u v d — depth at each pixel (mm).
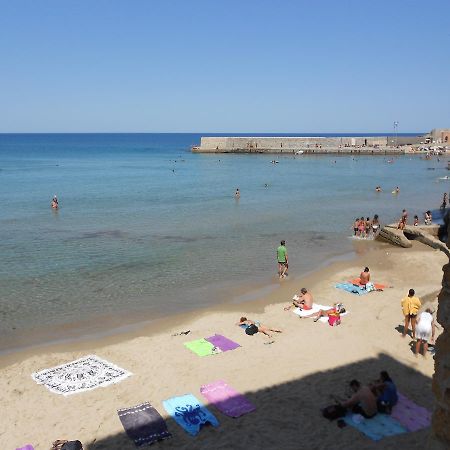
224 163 97062
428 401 10016
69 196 47812
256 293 18109
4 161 106250
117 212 37969
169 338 13750
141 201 44562
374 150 111812
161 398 10336
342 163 94000
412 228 27516
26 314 15945
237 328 14430
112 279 19859
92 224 32562
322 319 14914
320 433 9000
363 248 25734
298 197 47969
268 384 10844
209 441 8812
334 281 19391
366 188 56062
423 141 130875
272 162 95625
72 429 9273
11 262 22344
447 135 128875
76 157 123625
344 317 15117
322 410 9711
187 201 44719
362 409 9375
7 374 11672
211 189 54656
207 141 132625
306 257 23734
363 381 10891
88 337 14086
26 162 103312
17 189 53844
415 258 23047
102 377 11344
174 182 62375
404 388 10555
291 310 15891
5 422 9562
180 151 154750
